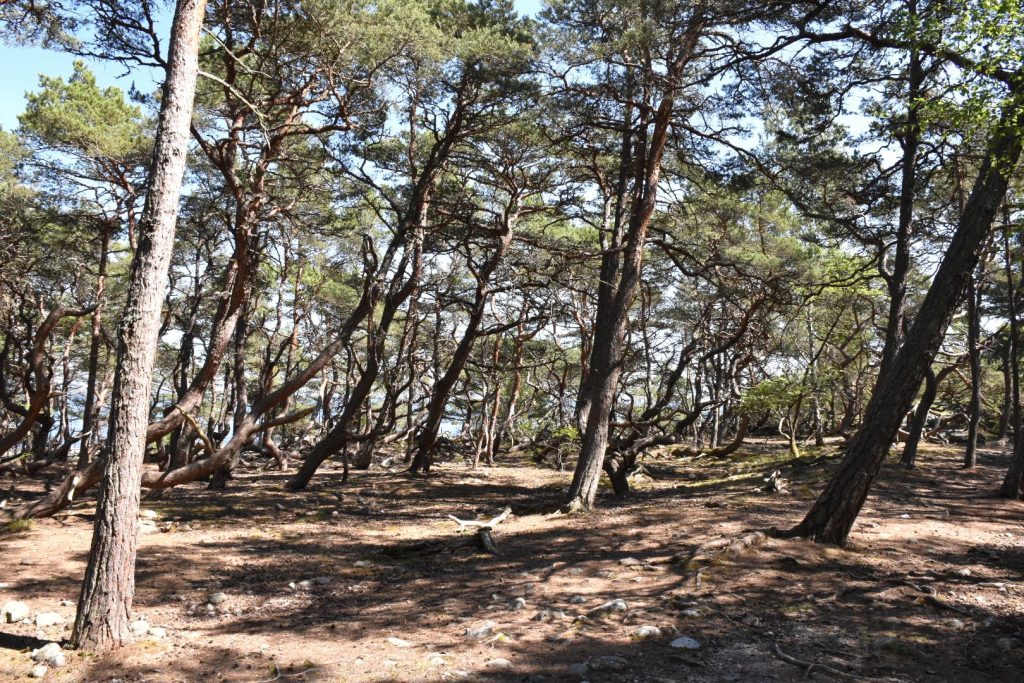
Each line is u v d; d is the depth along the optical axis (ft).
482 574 30.35
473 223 60.44
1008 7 25.22
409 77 51.01
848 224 56.49
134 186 72.59
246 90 50.49
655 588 25.85
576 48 43.65
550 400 124.36
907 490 49.47
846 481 31.32
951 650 19.79
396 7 47.60
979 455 77.82
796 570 27.48
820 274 66.69
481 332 68.28
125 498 20.84
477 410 115.55
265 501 51.88
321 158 57.47
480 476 71.87
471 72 51.08
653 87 46.37
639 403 143.02
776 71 45.32
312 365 50.55
